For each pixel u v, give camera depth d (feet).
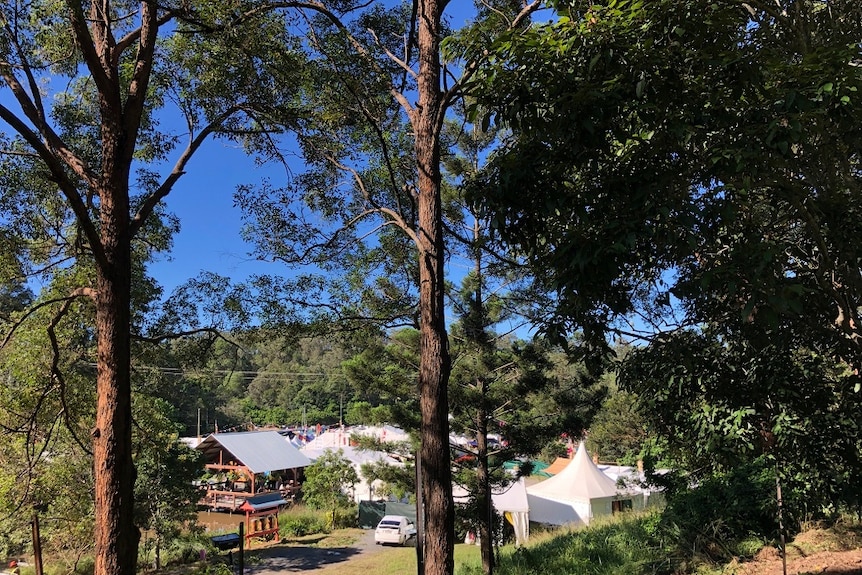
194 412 196.85
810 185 10.26
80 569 50.65
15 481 31.68
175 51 22.89
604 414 80.89
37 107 21.08
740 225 10.37
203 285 27.76
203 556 62.95
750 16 10.44
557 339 10.77
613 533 33.17
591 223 9.80
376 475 42.45
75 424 32.32
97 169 27.04
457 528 38.93
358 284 29.68
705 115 8.61
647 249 9.70
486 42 10.12
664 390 14.25
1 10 20.18
